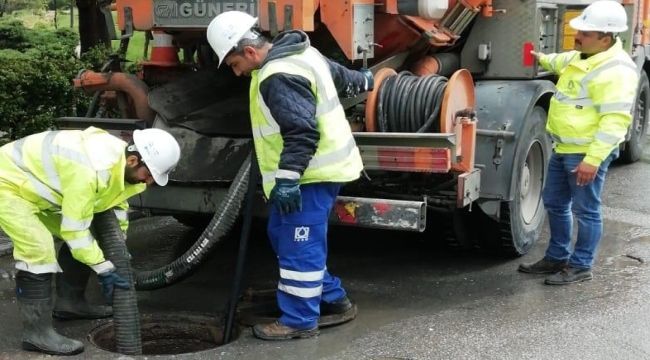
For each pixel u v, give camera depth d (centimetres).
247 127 483
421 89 434
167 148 371
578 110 460
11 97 650
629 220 620
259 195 444
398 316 432
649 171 818
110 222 387
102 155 360
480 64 560
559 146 476
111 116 546
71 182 351
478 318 425
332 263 536
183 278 428
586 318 421
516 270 517
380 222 420
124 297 378
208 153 467
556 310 435
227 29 373
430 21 496
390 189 475
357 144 426
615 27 446
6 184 360
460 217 523
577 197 471
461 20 527
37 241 365
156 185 477
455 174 452
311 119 362
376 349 384
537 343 388
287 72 360
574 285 478
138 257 555
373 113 441
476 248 548
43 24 1673
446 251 564
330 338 400
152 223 648
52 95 677
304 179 379
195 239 600
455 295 467
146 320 432
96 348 389
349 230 617
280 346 389
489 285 485
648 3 784
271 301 459
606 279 487
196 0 465
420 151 414
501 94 514
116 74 503
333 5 441
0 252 548
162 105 495
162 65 544
